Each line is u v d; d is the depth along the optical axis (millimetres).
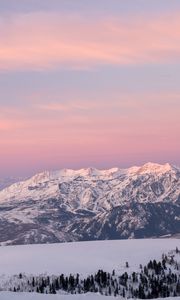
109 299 127812
